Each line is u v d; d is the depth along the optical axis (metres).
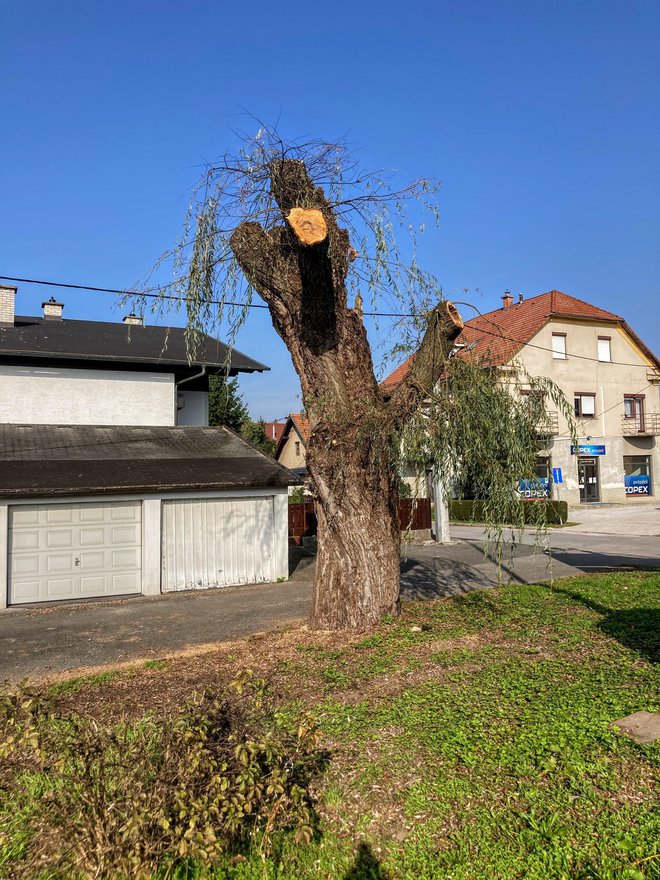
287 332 7.55
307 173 6.89
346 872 3.06
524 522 6.93
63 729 3.28
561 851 3.04
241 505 13.71
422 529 20.28
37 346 17.16
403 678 5.61
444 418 6.85
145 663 6.86
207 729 3.29
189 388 21.14
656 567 12.96
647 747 3.96
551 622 7.66
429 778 3.74
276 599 11.25
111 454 13.98
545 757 3.88
